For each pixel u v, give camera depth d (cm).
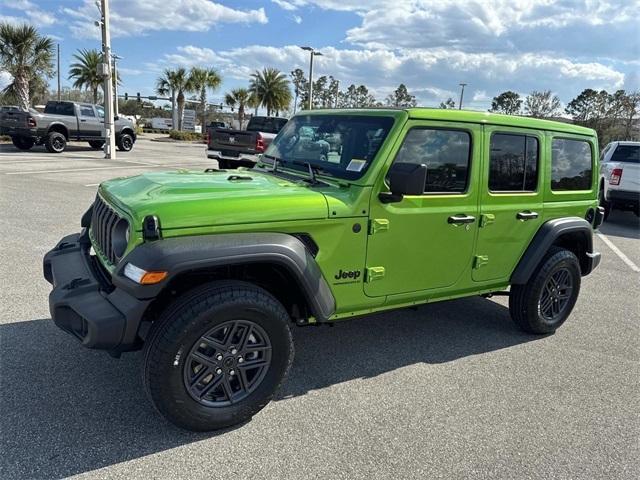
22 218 809
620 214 1434
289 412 330
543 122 443
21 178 1256
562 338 486
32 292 499
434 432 316
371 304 362
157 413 316
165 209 276
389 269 360
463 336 476
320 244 324
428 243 375
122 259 277
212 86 5038
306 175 372
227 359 296
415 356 426
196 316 276
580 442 314
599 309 578
